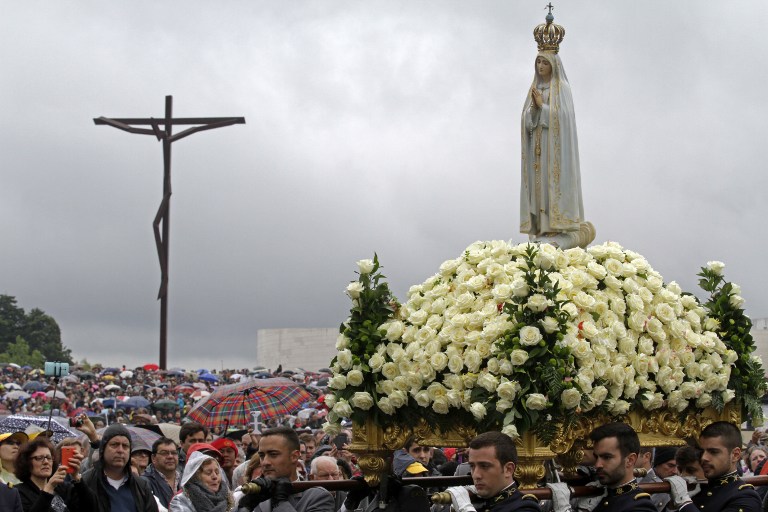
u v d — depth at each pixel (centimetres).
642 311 919
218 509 1051
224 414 1733
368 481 936
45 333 12331
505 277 902
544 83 1088
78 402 3894
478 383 869
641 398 899
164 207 5059
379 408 923
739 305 989
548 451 855
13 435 1095
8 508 921
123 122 4666
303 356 8594
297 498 903
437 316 918
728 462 864
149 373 5753
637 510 793
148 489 1031
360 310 949
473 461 755
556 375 835
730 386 972
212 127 4731
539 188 1072
